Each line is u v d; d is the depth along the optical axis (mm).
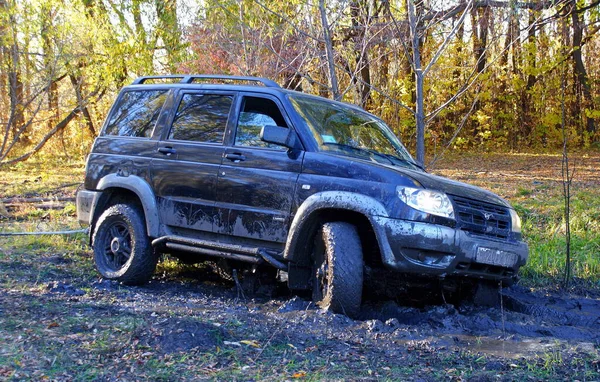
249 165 5516
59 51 17969
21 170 19125
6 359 3582
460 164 19734
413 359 4016
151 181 6066
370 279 5508
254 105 5773
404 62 11797
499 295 5664
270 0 9930
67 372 3480
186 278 6773
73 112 21906
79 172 18609
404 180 4879
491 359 4031
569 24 23500
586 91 24766
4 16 17516
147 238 6141
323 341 4293
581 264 7520
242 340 4156
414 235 4723
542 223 9609
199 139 5926
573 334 4770
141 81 6840
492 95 24641
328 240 4934
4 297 5055
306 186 5156
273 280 6016
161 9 17078
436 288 5609
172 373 3537
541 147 25109
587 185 13805
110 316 4609
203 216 5719
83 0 17719
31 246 7906
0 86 21266
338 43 9797
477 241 4934
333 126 5734
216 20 11883
